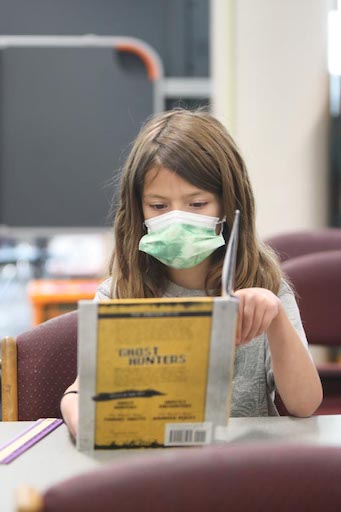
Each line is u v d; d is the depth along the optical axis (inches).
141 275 56.7
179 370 38.9
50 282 149.5
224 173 52.2
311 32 148.6
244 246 55.1
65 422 48.2
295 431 46.3
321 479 28.0
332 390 95.3
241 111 150.1
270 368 54.4
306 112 150.3
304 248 115.8
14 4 192.2
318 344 93.4
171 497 26.6
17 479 38.6
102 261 159.0
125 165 55.9
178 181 50.3
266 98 149.6
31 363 60.7
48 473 39.4
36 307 131.2
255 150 150.6
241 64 149.3
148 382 39.1
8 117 148.9
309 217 152.5
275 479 27.5
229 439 44.6
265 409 55.3
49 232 151.3
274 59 148.9
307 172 151.3
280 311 48.3
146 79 150.1
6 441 45.5
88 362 38.1
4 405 60.3
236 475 27.2
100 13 194.9
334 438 44.9
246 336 46.1
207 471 27.0
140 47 149.2
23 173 149.9
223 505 27.1
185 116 54.6
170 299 37.7
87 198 150.7
